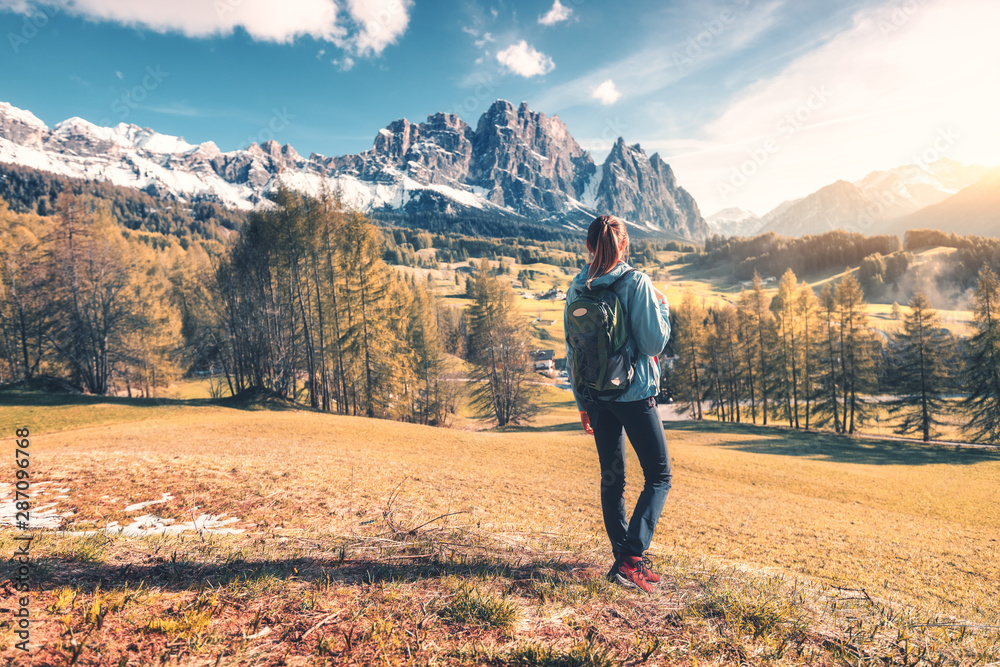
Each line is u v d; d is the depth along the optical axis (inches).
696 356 1972.2
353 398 1488.7
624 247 82.9
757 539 438.3
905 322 1482.5
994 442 1309.1
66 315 1401.3
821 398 1617.9
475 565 88.0
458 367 1935.3
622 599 73.7
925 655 61.9
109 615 60.0
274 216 1403.8
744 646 60.7
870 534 508.7
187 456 348.2
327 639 57.7
